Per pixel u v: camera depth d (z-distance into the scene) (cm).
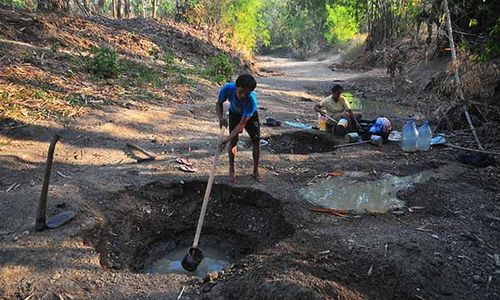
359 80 1733
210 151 678
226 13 2386
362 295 346
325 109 824
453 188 571
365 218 484
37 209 459
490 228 473
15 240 407
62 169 568
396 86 1468
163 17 2195
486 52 865
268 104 1097
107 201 500
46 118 700
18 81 780
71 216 446
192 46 1698
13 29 1014
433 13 1422
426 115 1042
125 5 2395
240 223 526
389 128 775
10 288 350
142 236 495
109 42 1264
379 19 2412
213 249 507
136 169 586
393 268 384
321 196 543
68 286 357
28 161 580
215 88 1159
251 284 347
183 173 581
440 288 371
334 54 3966
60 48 1040
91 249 410
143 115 798
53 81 827
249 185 552
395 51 1577
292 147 782
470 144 762
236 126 520
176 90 1011
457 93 872
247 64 2030
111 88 894
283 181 582
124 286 366
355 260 394
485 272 396
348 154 705
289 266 364
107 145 659
